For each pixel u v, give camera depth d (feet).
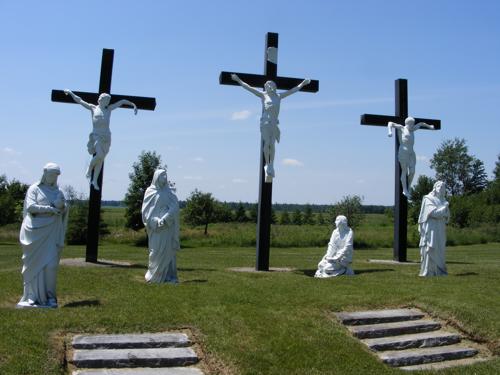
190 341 31.48
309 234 106.83
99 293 39.19
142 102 59.00
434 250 51.47
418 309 39.06
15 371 25.98
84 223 99.04
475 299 40.57
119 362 28.66
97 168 57.57
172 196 44.55
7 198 124.47
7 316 31.91
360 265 63.05
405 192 67.72
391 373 29.78
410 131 66.95
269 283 44.39
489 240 122.01
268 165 54.60
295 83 56.59
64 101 57.57
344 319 35.81
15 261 64.23
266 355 29.96
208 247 98.63
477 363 31.94
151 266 44.21
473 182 275.59
